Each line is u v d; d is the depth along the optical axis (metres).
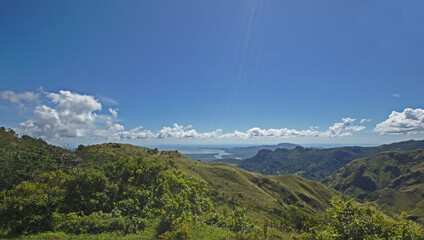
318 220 10.43
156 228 11.59
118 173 22.67
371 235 7.00
